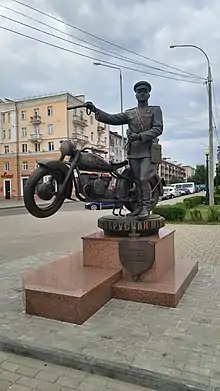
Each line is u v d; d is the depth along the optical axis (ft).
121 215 16.84
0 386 8.70
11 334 10.96
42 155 139.23
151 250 14.33
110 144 177.37
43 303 12.21
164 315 12.48
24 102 141.18
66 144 14.34
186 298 14.33
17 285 16.70
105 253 15.14
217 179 113.19
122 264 14.83
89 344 10.26
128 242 14.53
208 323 11.79
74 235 36.17
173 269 16.79
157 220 15.79
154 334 10.94
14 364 9.75
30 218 56.13
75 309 11.69
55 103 135.44
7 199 134.10
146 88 15.94
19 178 144.25
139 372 8.79
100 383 8.82
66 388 8.59
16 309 13.17
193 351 9.84
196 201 70.03
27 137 141.90
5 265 21.44
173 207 46.57
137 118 15.97
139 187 16.25
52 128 136.77
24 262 22.27
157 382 8.55
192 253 24.77
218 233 35.01
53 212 14.51
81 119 141.18
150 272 14.64
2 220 53.01
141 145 16.03
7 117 145.07
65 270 14.84
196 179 263.08
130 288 13.83
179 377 8.54
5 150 146.61
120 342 10.39
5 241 32.27
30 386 8.68
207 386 8.19
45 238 34.09
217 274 18.25
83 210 73.67
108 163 15.98
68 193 14.70
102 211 69.82
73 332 11.07
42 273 14.39
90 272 14.49
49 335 10.87
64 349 9.94
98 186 15.35
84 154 14.88
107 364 9.14
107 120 16.03
